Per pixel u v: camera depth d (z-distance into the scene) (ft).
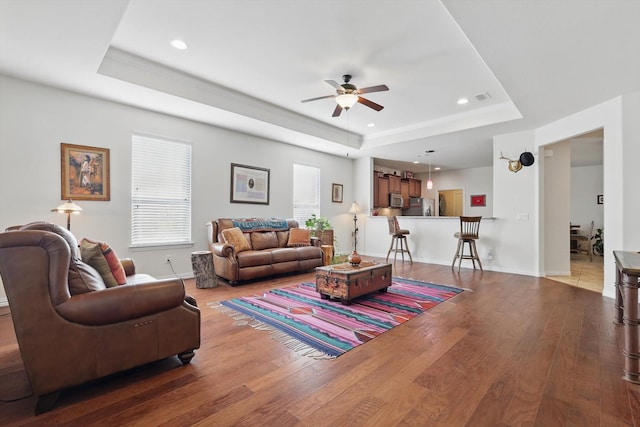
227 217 16.71
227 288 13.17
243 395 5.43
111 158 12.71
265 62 10.87
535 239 16.14
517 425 4.64
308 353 7.03
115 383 5.81
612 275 11.78
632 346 5.91
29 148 10.87
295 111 16.30
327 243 20.65
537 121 14.61
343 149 21.47
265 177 18.58
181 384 5.77
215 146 16.15
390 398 5.34
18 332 4.83
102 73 10.25
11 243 4.83
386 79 11.96
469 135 17.38
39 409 4.96
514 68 9.38
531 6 6.60
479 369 6.33
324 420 4.77
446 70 11.23
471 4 6.56
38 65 9.66
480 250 18.16
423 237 21.11
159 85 11.55
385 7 7.80
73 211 10.78
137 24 8.67
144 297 5.89
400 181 29.30
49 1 6.69
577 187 27.50
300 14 8.13
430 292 12.53
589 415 4.87
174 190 14.74
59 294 5.12
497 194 17.39
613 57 8.71
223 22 8.54
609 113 11.87
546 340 7.79
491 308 10.46
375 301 11.19
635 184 11.09
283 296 11.82
